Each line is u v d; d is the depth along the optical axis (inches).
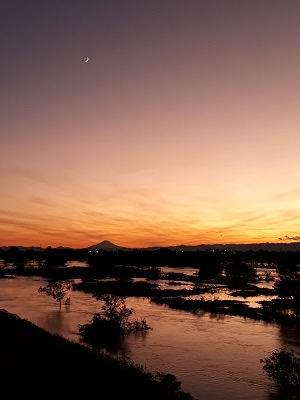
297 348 1553.9
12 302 2677.2
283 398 1048.8
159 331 1822.1
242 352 1485.0
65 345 1149.7
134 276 5103.3
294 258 7436.0
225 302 2699.3
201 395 1063.0
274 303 2532.0
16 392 709.3
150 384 870.4
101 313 2160.4
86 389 765.3
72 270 5767.7
